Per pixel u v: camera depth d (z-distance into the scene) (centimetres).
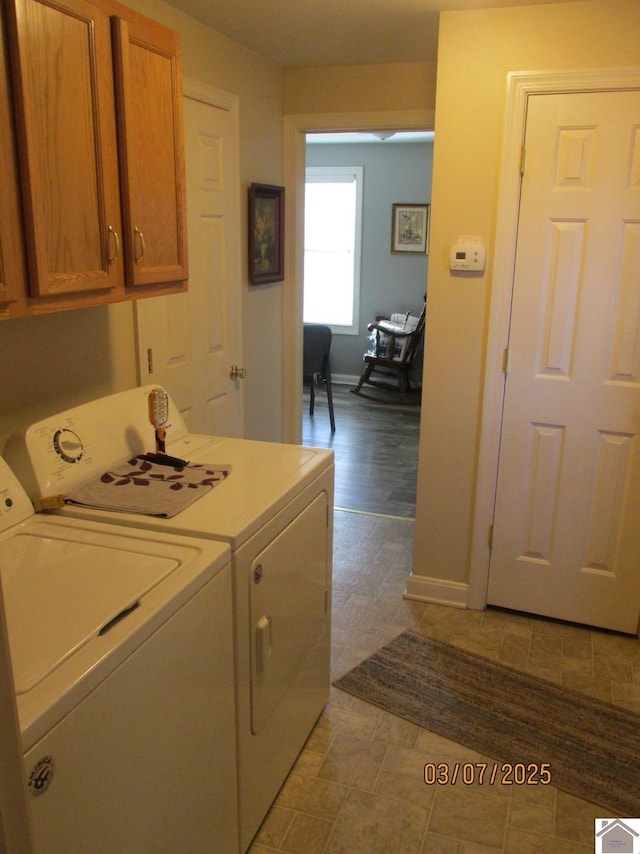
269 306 354
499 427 271
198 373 286
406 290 714
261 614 169
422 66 322
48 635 113
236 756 163
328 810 190
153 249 180
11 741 64
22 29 131
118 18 157
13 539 153
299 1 240
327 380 568
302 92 342
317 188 723
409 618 285
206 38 271
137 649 117
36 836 95
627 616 273
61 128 144
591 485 265
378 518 387
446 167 255
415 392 703
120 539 152
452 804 192
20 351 189
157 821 128
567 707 232
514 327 261
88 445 185
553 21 235
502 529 281
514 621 284
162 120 179
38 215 140
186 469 193
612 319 250
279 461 206
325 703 231
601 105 235
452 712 229
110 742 111
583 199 244
